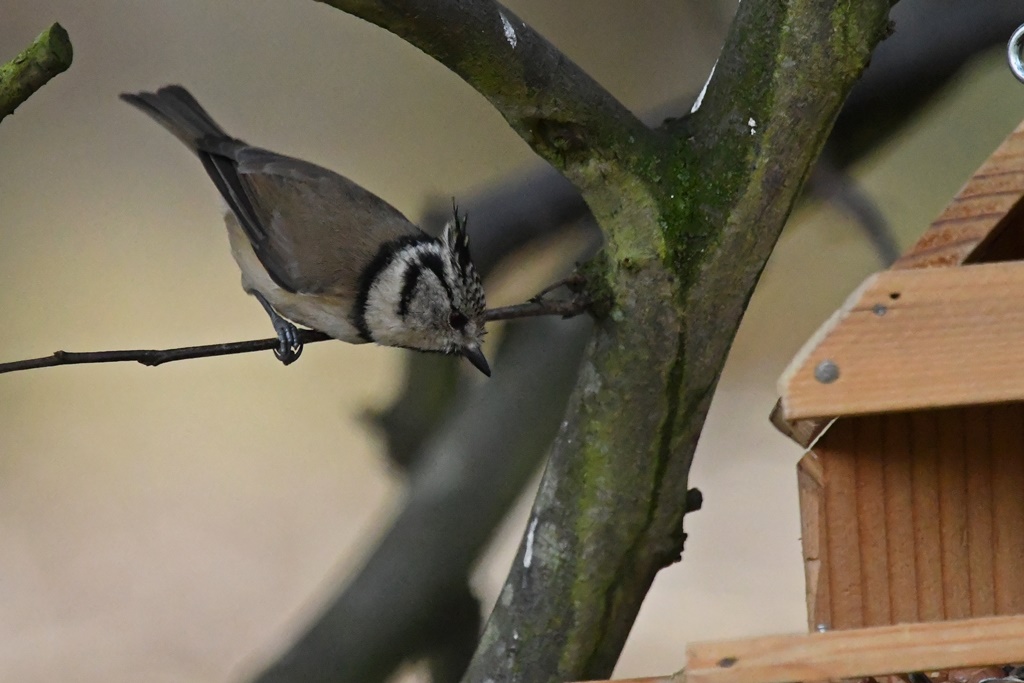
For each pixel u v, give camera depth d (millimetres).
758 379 13516
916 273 5234
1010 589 6480
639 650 12031
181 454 13812
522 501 10844
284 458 13820
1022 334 5176
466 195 10828
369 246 8844
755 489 13297
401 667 10148
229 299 13664
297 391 13820
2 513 13430
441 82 12570
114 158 13367
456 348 8695
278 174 9281
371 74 12516
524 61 5973
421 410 10492
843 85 6230
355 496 13617
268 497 13672
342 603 10203
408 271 8680
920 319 5211
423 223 10750
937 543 6496
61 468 13875
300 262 8836
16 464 13758
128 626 12852
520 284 10727
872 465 6492
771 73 6273
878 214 10859
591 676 6883
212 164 9586
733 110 6371
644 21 12320
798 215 10914
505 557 11961
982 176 5848
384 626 10078
